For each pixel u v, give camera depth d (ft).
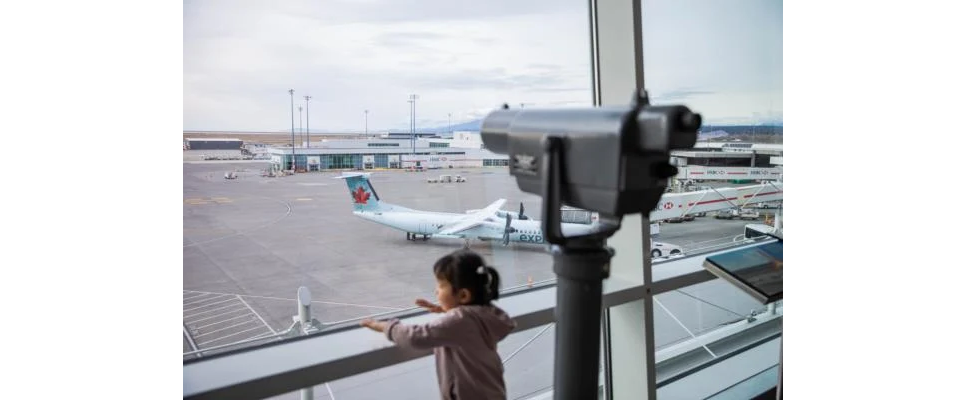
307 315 5.33
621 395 7.06
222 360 4.49
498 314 4.40
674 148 2.71
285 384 4.23
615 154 2.80
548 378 6.78
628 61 6.56
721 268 7.11
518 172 3.38
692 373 8.61
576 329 3.29
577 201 3.11
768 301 6.79
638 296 6.54
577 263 3.21
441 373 4.42
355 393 5.48
